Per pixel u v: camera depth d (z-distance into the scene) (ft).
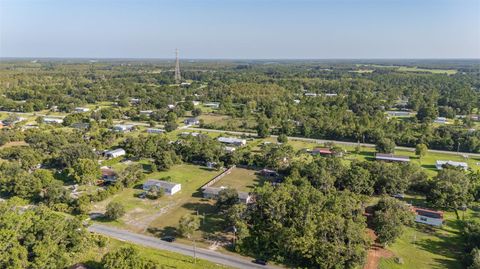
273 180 425.28
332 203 298.97
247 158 481.46
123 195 382.42
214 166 475.31
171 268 249.96
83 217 313.12
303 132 636.07
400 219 296.10
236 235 288.10
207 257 267.59
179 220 318.65
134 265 226.99
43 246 238.89
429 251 280.92
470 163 490.08
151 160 498.69
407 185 382.22
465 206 346.95
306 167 400.88
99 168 426.10
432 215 322.75
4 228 244.22
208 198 376.48
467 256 256.93
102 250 272.51
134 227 312.29
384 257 270.67
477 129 629.92
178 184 396.57
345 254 250.57
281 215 292.81
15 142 568.41
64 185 405.39
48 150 507.71
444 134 579.07
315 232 267.80
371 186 377.50
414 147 569.23
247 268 254.88
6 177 382.63
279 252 271.49
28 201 356.18
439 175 376.07
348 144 586.45
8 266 222.28
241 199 353.51
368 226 314.35
